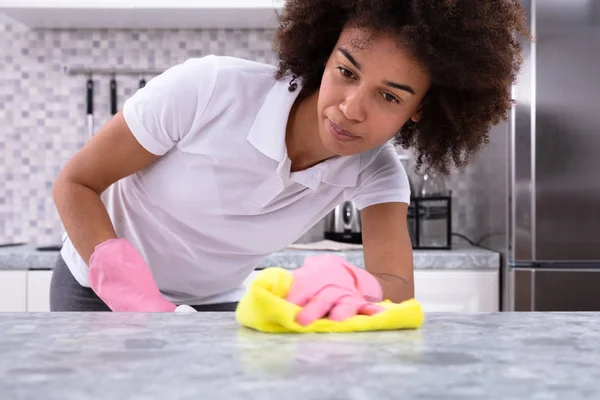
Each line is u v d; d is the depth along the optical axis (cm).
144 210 110
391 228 106
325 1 91
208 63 99
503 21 87
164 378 39
